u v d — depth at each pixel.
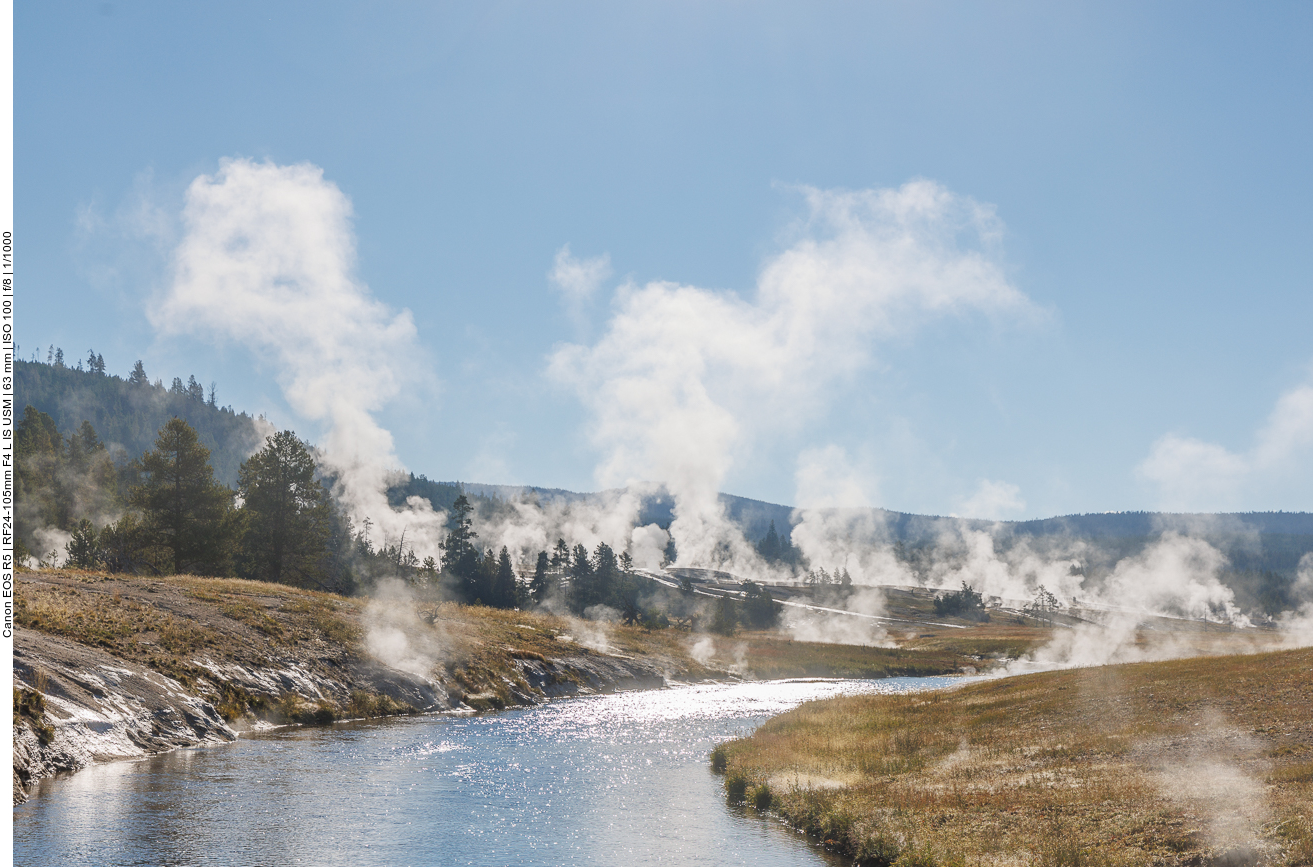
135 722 30.89
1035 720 33.03
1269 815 17.09
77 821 20.19
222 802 23.08
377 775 28.36
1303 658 38.16
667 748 37.31
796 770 27.94
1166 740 25.92
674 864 18.92
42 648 31.33
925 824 19.80
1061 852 16.62
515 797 25.75
